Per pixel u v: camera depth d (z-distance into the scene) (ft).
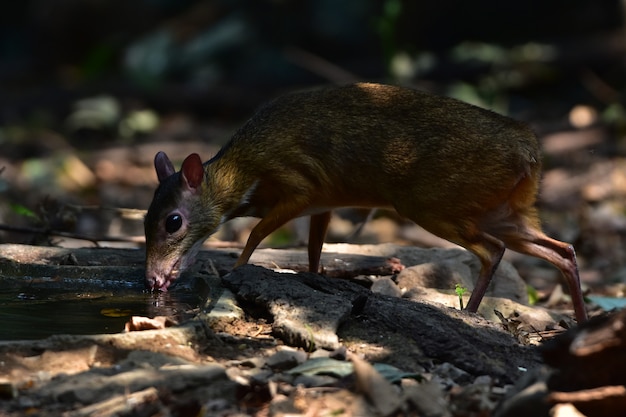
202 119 95.96
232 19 105.50
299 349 27.58
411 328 28.50
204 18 107.76
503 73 92.43
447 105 33.37
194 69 103.50
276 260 37.68
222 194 35.04
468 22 106.42
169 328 27.12
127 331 27.68
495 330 29.50
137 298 33.40
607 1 105.19
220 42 103.91
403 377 25.31
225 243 42.45
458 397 24.14
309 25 103.14
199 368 24.34
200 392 23.62
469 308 32.89
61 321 29.91
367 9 103.40
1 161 79.00
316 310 29.01
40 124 88.89
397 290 36.29
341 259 37.45
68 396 23.04
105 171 76.95
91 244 49.37
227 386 23.85
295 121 34.35
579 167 73.56
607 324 22.29
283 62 101.50
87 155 80.59
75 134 90.12
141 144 85.51
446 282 37.65
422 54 97.55
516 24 106.83
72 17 110.11
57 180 71.87
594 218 61.82
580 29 105.60
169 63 103.91
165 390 23.09
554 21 106.42
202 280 33.45
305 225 59.11
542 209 64.69
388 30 76.54
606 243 58.39
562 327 33.83
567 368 22.45
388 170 33.24
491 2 106.22
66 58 110.73
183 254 34.88
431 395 23.66
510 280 39.11
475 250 33.06
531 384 23.53
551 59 94.89
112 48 104.27
